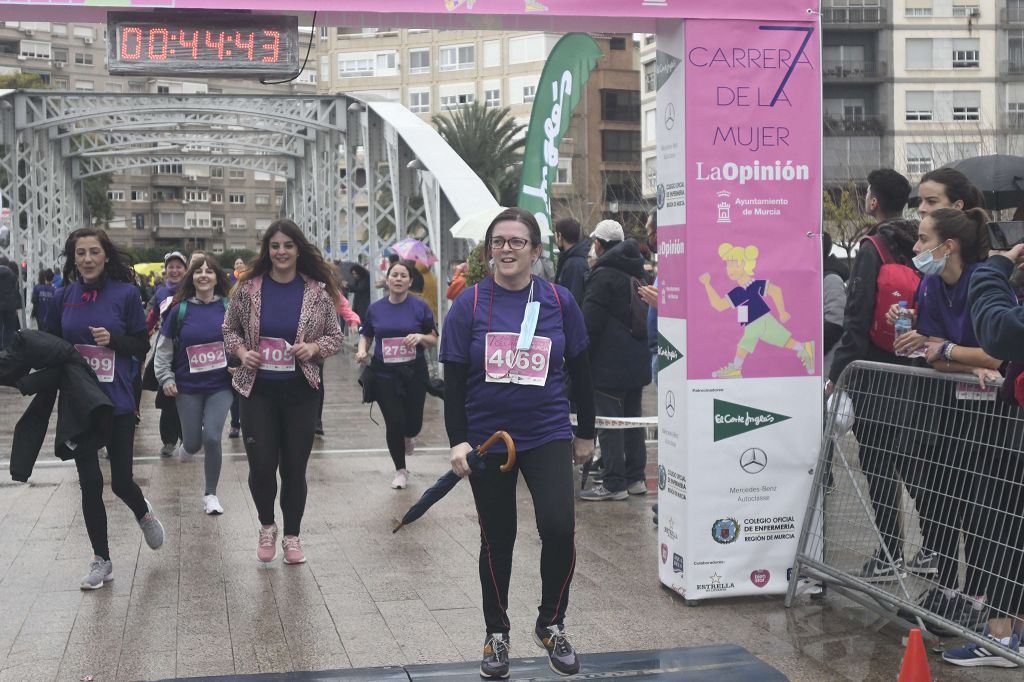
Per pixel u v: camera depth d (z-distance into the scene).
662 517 6.36
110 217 85.12
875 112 59.78
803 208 6.04
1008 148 43.38
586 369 4.89
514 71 73.69
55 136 36.81
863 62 59.69
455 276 17.73
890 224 5.98
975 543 5.07
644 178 69.69
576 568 6.84
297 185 43.66
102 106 32.12
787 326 6.04
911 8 59.53
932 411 5.31
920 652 4.09
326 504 8.92
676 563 6.17
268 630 5.62
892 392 5.55
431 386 9.63
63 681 4.91
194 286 8.68
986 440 5.00
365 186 31.00
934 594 5.24
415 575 6.68
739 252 5.98
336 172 33.78
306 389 6.89
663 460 6.32
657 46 6.24
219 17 5.73
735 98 5.96
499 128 55.94
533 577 6.64
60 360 6.27
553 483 4.69
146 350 6.70
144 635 5.55
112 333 6.50
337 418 14.96
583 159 69.62
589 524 8.09
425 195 22.20
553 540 4.68
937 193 5.77
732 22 5.94
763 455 6.05
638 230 58.91
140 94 31.70
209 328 8.57
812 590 6.17
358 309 23.48
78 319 6.50
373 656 5.22
